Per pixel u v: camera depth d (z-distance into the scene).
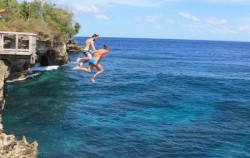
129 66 72.19
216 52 158.88
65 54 58.62
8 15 45.03
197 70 69.56
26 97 33.38
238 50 191.62
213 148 21.89
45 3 59.41
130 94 38.38
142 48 178.75
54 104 31.67
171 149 21.42
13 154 16.00
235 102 35.62
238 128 26.31
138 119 27.95
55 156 19.38
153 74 58.38
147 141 22.69
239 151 21.45
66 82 43.69
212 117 29.39
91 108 31.03
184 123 27.27
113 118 28.00
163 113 30.19
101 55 11.93
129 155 20.17
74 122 26.28
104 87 42.38
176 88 43.69
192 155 20.64
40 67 52.81
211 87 45.84
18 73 40.62
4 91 29.75
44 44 47.97
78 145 21.38
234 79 55.56
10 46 38.28
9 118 26.28
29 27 44.72
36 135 22.84
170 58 106.00
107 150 20.80
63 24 61.66
